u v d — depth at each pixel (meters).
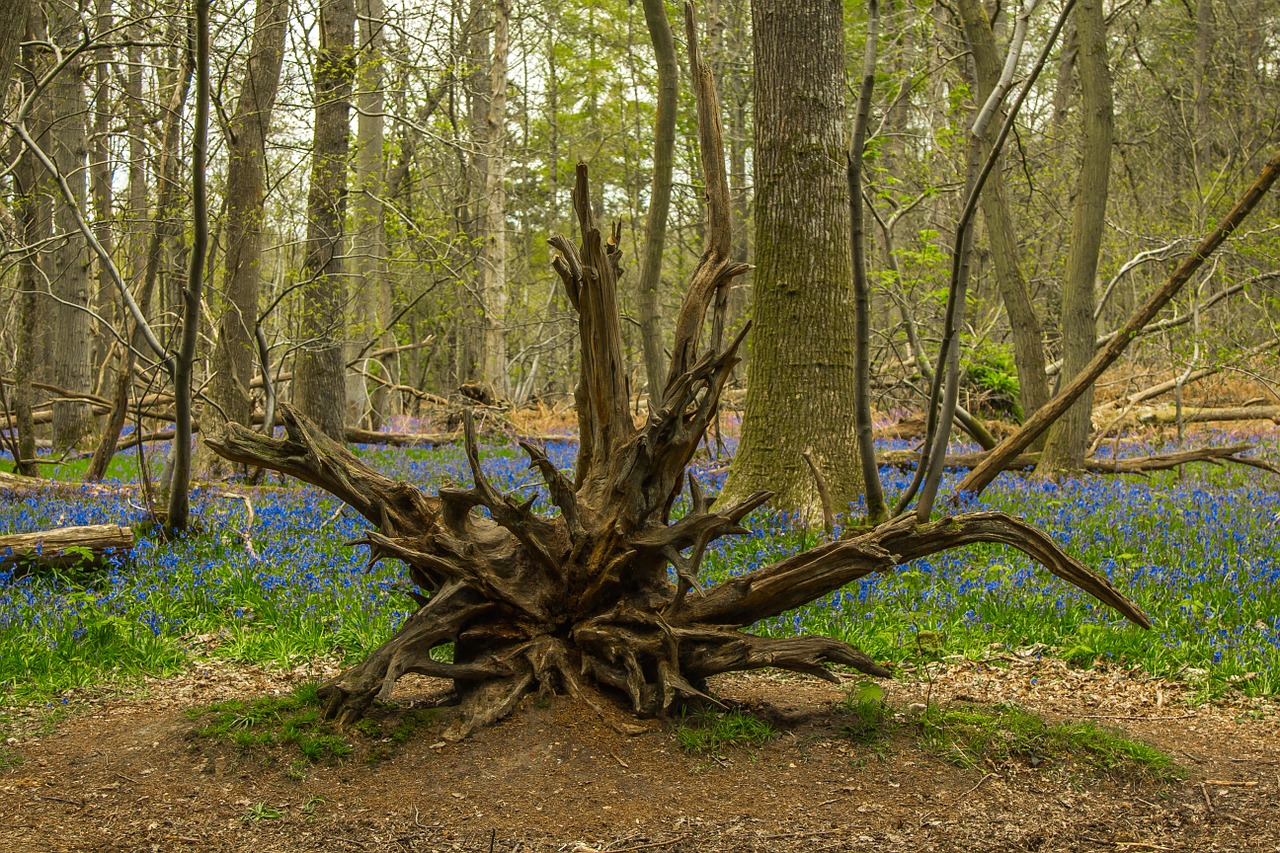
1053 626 7.09
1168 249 14.97
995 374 20.06
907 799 4.43
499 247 23.72
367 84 14.32
